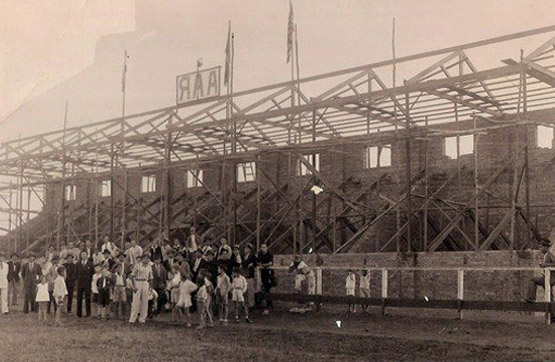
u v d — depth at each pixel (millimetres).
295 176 31312
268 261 19516
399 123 24062
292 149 23062
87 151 30578
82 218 37781
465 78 19078
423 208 24281
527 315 16172
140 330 15227
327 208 28984
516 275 17688
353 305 18531
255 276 19375
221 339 13477
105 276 18328
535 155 24578
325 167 31219
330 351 11727
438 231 25594
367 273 18094
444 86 19641
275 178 32562
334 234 25906
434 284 19266
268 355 11250
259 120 24891
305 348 12102
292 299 18531
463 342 12586
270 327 15680
